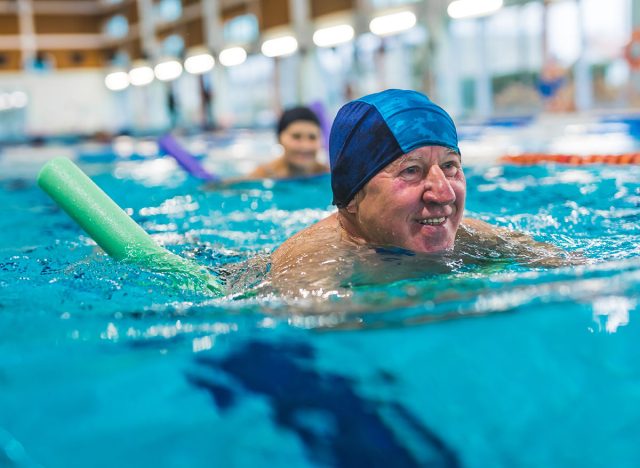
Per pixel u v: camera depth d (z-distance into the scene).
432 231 1.97
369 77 18.95
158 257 2.02
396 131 1.93
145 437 1.00
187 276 1.89
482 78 16.03
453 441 1.03
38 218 3.98
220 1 24.27
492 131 10.55
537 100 15.08
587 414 1.09
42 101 32.53
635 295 1.37
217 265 2.26
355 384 1.12
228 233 3.12
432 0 16.20
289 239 2.29
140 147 13.43
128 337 1.28
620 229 2.47
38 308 1.58
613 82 13.65
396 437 1.03
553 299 1.35
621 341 1.24
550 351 1.20
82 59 33.03
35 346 1.25
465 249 2.04
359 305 1.39
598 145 7.18
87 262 2.20
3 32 31.69
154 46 29.19
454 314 1.31
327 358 1.19
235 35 24.12
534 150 6.96
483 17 15.73
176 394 1.09
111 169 8.46
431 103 2.02
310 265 1.88
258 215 3.69
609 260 1.92
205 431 1.02
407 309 1.35
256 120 23.66
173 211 4.08
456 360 1.17
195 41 26.48
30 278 2.05
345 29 19.03
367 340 1.24
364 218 2.02
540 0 14.30
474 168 5.06
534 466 1.00
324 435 1.02
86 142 16.86
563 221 2.72
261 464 0.97
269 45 22.20
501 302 1.35
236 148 11.77
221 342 1.25
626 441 1.04
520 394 1.11
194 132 18.73
